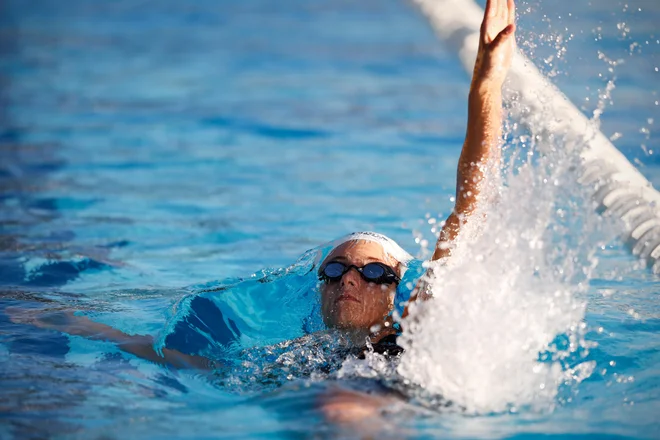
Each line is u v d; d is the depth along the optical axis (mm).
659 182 22094
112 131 32219
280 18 62531
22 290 15594
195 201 23188
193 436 9414
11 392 10547
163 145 30094
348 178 25469
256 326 13945
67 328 13102
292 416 9953
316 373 11562
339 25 58500
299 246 19109
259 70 44562
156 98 38188
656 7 49156
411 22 59281
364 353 12180
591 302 14484
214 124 33281
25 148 29484
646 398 10523
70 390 10711
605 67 35656
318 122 33250
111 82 41875
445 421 9789
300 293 14406
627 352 12062
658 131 27766
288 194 23828
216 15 64562
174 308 13836
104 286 16047
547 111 14453
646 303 14414
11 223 20828
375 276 13172
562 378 11062
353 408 9961
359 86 40188
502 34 11359
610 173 15477
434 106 35594
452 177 25250
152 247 19047
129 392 10750
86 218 21453
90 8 69125
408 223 20688
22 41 53875
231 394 10867
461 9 20266
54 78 43031
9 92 39938
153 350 12297
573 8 49438
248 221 21234
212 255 18469
